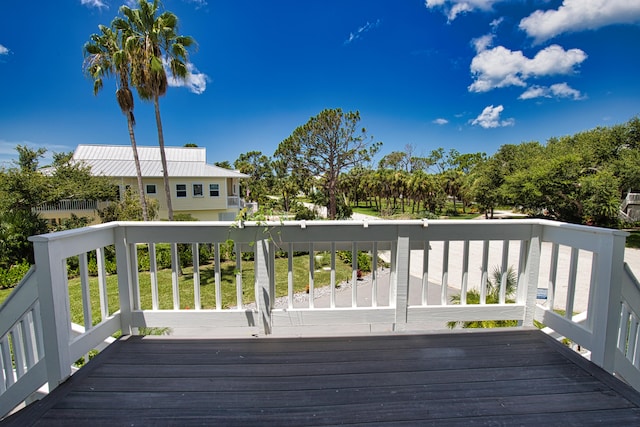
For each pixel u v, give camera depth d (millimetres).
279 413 1295
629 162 14086
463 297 2191
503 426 1225
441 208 29297
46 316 1440
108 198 13320
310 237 2037
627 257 10461
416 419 1262
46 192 11539
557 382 1525
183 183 16125
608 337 1642
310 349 1849
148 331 3199
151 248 1996
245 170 37969
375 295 2148
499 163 24234
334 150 17547
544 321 2100
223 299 6723
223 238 2004
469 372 1608
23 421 1235
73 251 1582
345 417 1271
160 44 9586
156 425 1226
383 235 2070
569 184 15594
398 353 1806
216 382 1509
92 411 1300
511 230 2145
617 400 1390
